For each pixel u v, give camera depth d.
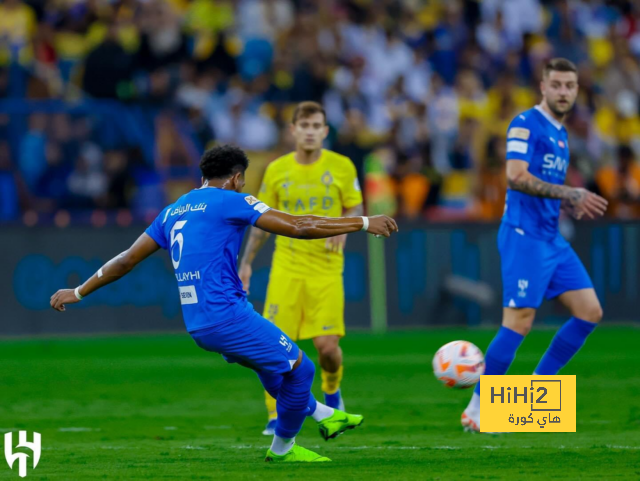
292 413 20.33
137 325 54.53
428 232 57.78
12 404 32.38
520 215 26.94
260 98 63.59
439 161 65.12
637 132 74.19
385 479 17.92
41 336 53.41
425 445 23.52
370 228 19.14
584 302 27.08
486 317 58.81
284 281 27.55
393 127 62.81
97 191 55.22
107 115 55.50
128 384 37.72
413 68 72.69
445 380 23.30
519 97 73.25
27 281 53.34
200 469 19.48
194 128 59.22
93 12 64.94
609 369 42.03
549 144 27.05
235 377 39.91
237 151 20.31
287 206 27.91
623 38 78.81
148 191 55.88
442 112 68.06
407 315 57.50
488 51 74.88
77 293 20.61
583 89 71.31
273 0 70.50
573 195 25.86
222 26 69.31
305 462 20.48
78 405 32.19
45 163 54.41
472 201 62.00
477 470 19.12
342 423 21.52
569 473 18.70
